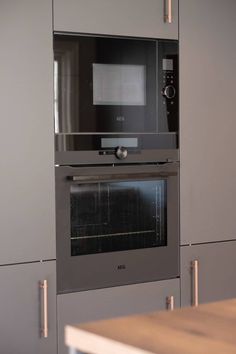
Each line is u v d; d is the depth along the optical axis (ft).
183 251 12.00
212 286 12.36
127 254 11.38
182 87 11.87
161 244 11.83
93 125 10.97
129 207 11.48
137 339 4.91
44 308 10.42
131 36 11.28
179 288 11.97
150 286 11.63
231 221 12.54
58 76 10.54
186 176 11.97
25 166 10.24
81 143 10.84
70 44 10.65
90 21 10.79
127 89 11.35
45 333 10.44
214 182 12.30
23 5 10.11
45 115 10.41
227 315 5.58
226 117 12.38
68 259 10.72
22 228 10.25
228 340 4.88
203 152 12.14
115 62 11.18
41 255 10.43
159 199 11.81
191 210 12.06
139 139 11.48
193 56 11.96
